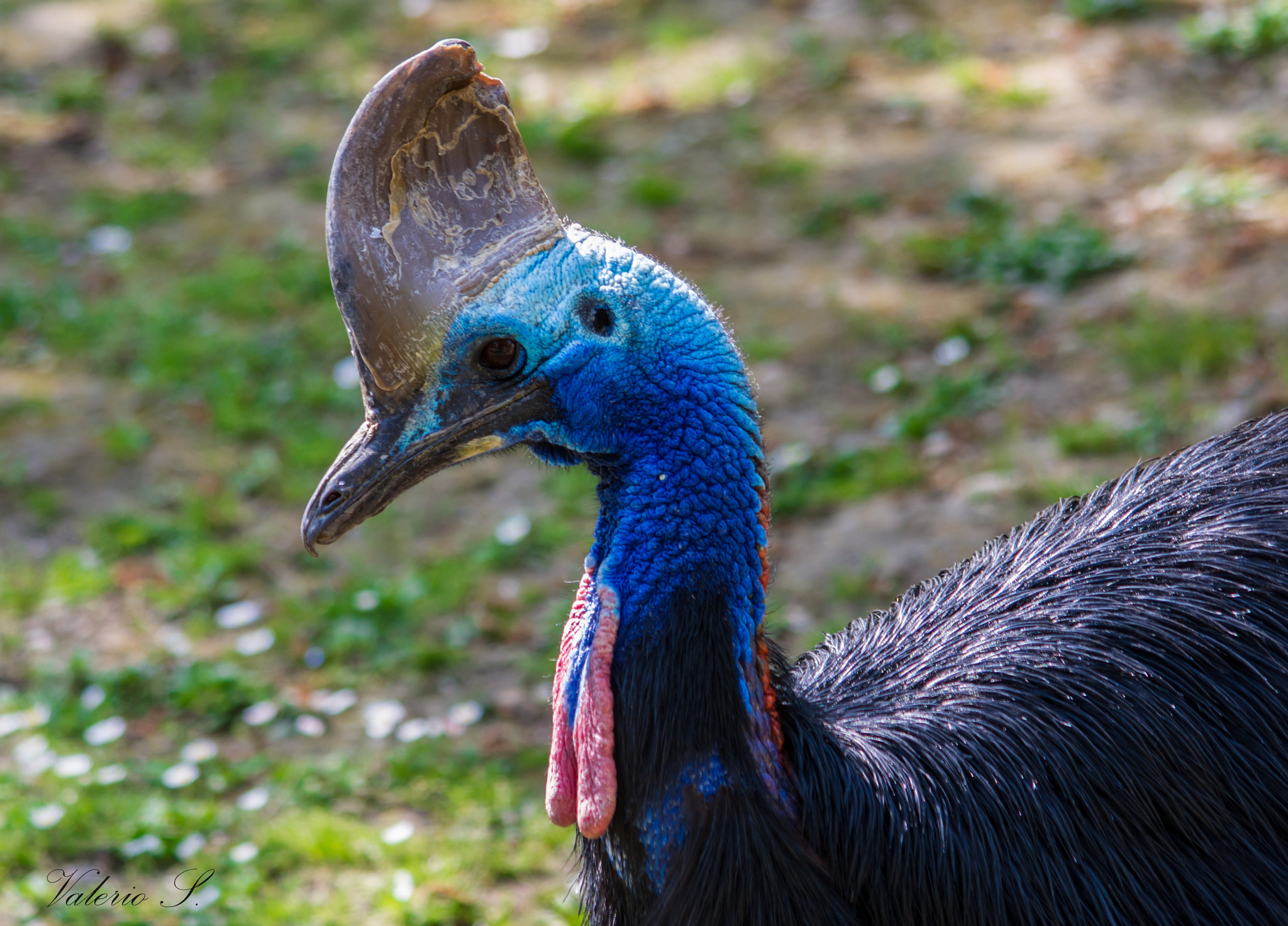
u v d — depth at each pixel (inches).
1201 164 621.9
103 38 874.1
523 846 327.6
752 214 634.2
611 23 868.6
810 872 180.5
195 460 496.4
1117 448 446.3
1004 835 183.2
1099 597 202.7
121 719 378.9
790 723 191.9
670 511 181.8
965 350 512.1
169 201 685.9
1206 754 187.8
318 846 328.5
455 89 179.5
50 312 590.6
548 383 182.9
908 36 801.6
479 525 455.5
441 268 178.5
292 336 565.9
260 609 421.7
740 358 188.1
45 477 490.3
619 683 181.5
